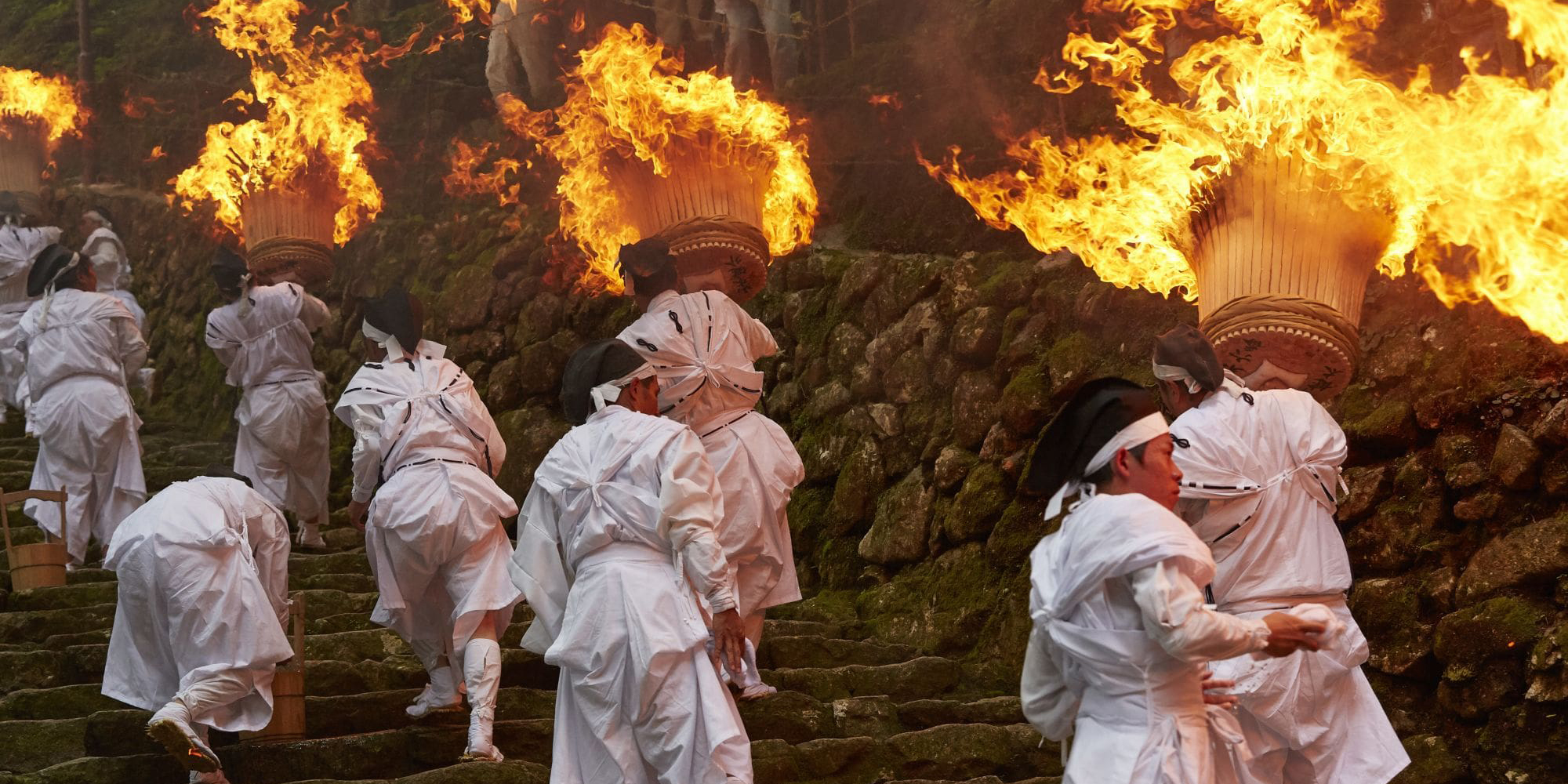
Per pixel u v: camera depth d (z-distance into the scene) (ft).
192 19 51.85
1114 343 21.90
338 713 18.24
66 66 52.90
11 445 33.35
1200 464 13.48
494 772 15.71
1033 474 11.27
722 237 21.15
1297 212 16.43
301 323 27.48
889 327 25.85
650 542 13.60
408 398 17.88
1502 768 15.69
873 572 24.36
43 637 20.76
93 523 25.48
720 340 18.39
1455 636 16.33
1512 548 16.19
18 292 34.68
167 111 48.85
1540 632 15.66
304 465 27.48
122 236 45.93
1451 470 17.26
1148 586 10.12
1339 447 13.91
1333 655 13.16
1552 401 16.60
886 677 20.20
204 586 15.83
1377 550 17.90
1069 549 10.67
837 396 26.21
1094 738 10.55
